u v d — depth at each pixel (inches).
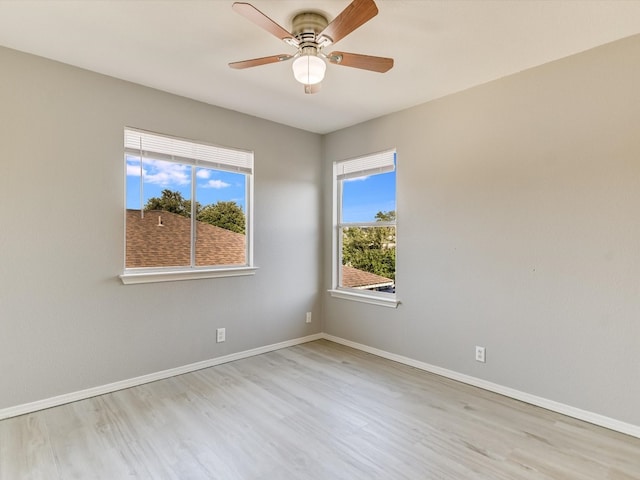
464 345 118.5
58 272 100.7
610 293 89.9
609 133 89.6
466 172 117.6
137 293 115.2
